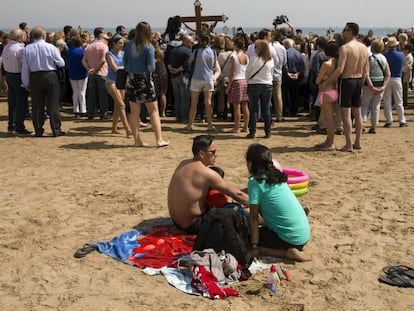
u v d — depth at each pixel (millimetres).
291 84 12867
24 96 10508
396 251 5020
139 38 8844
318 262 4770
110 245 5051
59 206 6328
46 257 4910
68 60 12648
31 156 8867
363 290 4266
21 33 10383
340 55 8547
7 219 5922
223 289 4191
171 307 4008
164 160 8500
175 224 5359
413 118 12867
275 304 4047
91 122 12133
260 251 4848
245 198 5188
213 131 11016
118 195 6719
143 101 9227
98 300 4125
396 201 6430
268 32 10844
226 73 12016
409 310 3965
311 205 6301
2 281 4461
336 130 10492
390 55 11234
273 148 9367
